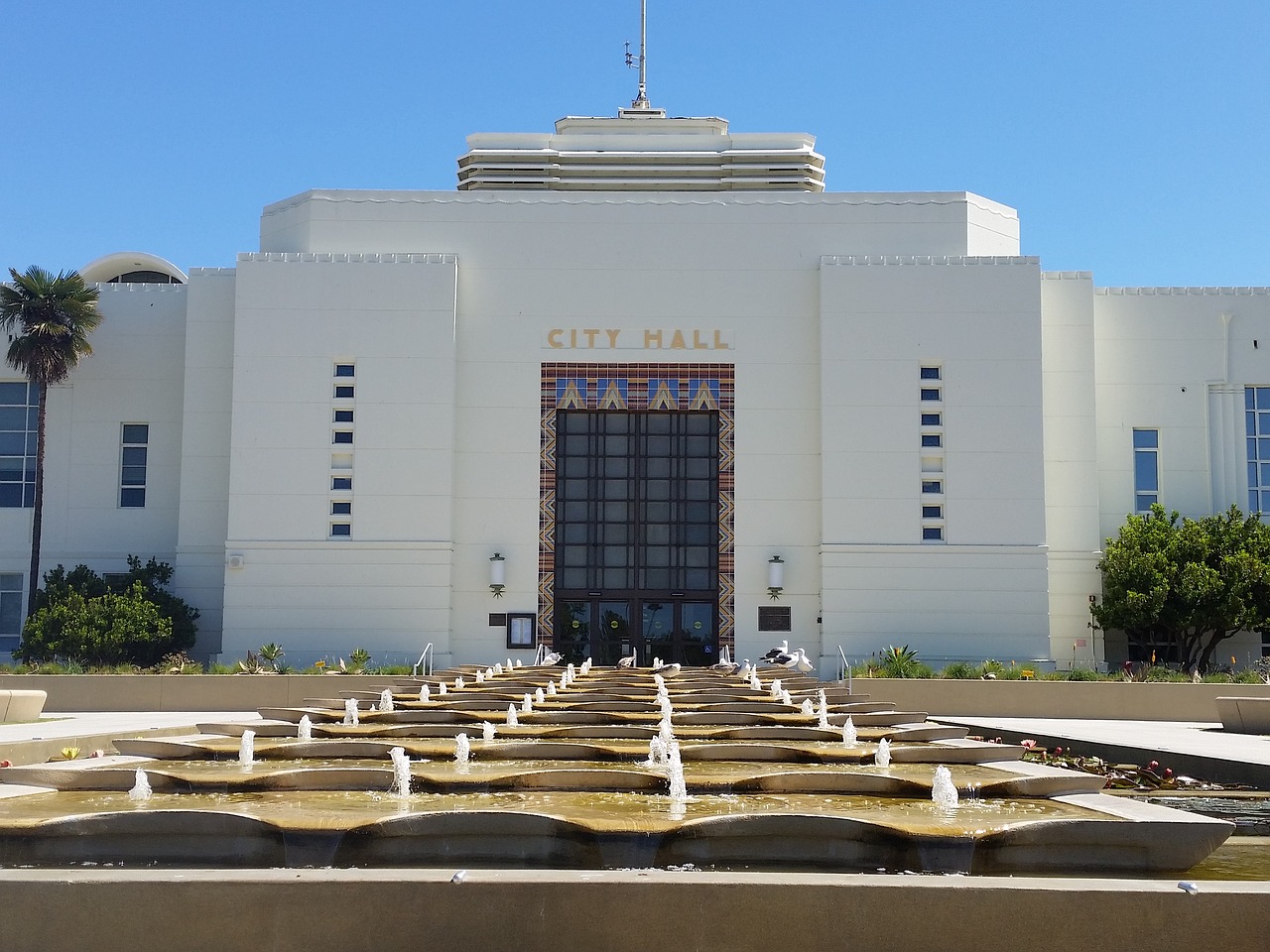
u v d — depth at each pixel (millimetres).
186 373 42031
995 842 8914
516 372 40719
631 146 45938
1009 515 39219
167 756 14320
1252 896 7430
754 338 40781
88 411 43031
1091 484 40875
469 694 23250
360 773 11664
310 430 39844
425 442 39781
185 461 41688
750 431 40406
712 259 41094
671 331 40812
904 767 13438
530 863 9266
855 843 9172
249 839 9359
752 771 12891
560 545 40594
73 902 7473
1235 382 42438
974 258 40094
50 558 42438
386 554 39344
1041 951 7422
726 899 7469
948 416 39625
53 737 17547
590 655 40094
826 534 39312
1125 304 42812
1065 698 28203
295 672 35156
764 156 45219
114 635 37844
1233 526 39562
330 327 40156
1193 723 26500
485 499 40188
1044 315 41656
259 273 40344
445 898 7473
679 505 40688
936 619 38875
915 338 39906
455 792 11469
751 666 31531
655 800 10977
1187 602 37938
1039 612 38781
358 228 41469
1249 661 40438
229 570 39219
